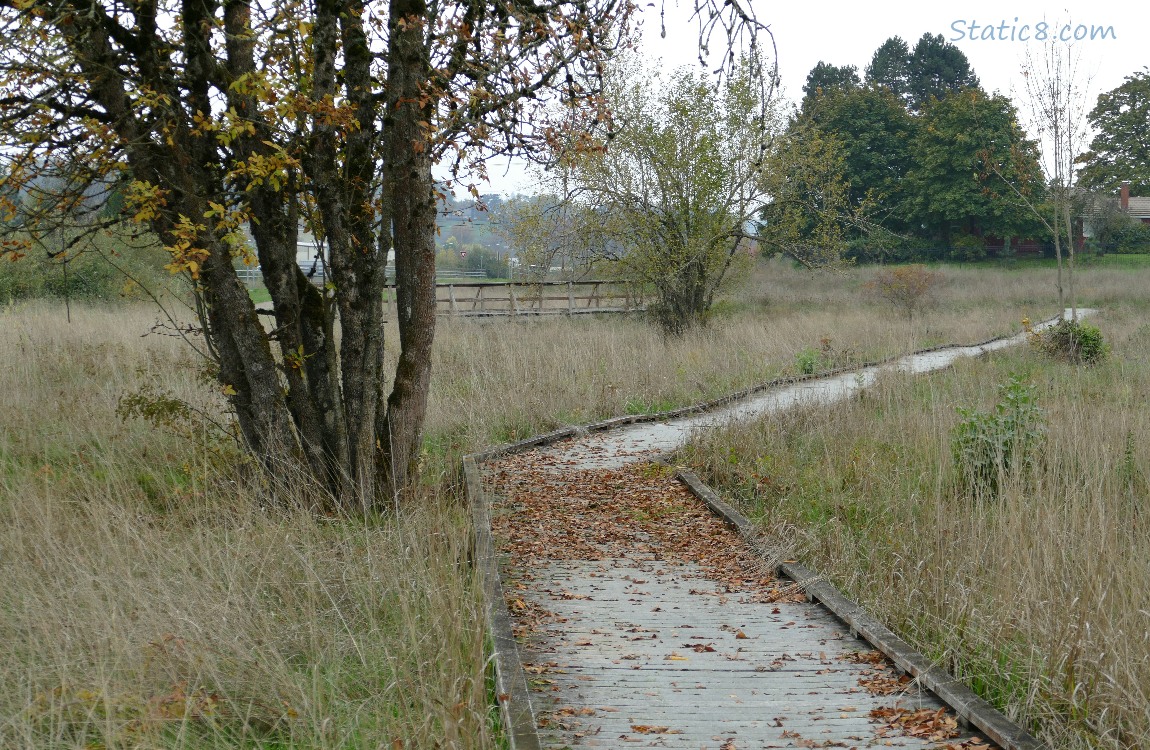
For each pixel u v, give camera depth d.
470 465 10.73
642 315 27.73
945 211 58.00
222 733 4.76
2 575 6.41
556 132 8.86
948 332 29.58
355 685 5.36
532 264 25.41
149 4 7.93
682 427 14.61
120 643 5.28
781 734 4.73
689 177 24.69
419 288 9.35
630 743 4.62
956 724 4.82
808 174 26.69
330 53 8.43
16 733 4.57
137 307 23.11
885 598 6.80
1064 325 21.38
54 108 7.86
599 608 6.90
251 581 6.52
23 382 13.01
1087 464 9.09
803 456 11.59
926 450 10.41
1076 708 4.89
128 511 7.58
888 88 67.50
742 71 23.75
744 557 8.23
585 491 10.67
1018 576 6.45
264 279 8.99
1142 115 64.88
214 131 8.31
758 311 35.75
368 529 7.92
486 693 5.14
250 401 9.12
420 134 8.84
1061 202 23.92
